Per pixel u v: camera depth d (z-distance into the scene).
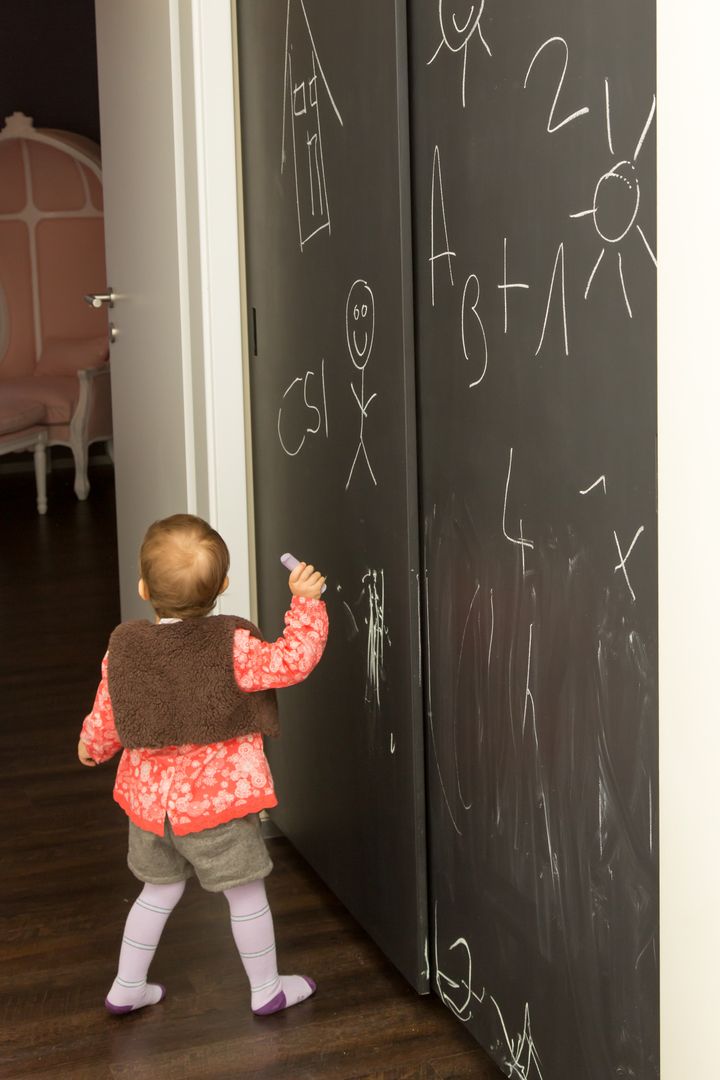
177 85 2.76
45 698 4.02
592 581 1.58
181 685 2.05
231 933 2.51
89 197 8.05
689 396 1.34
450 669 2.03
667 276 1.35
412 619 2.12
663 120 1.33
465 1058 2.08
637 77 1.39
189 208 2.77
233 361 2.79
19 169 7.94
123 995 2.19
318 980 2.32
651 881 1.51
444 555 2.01
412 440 2.06
